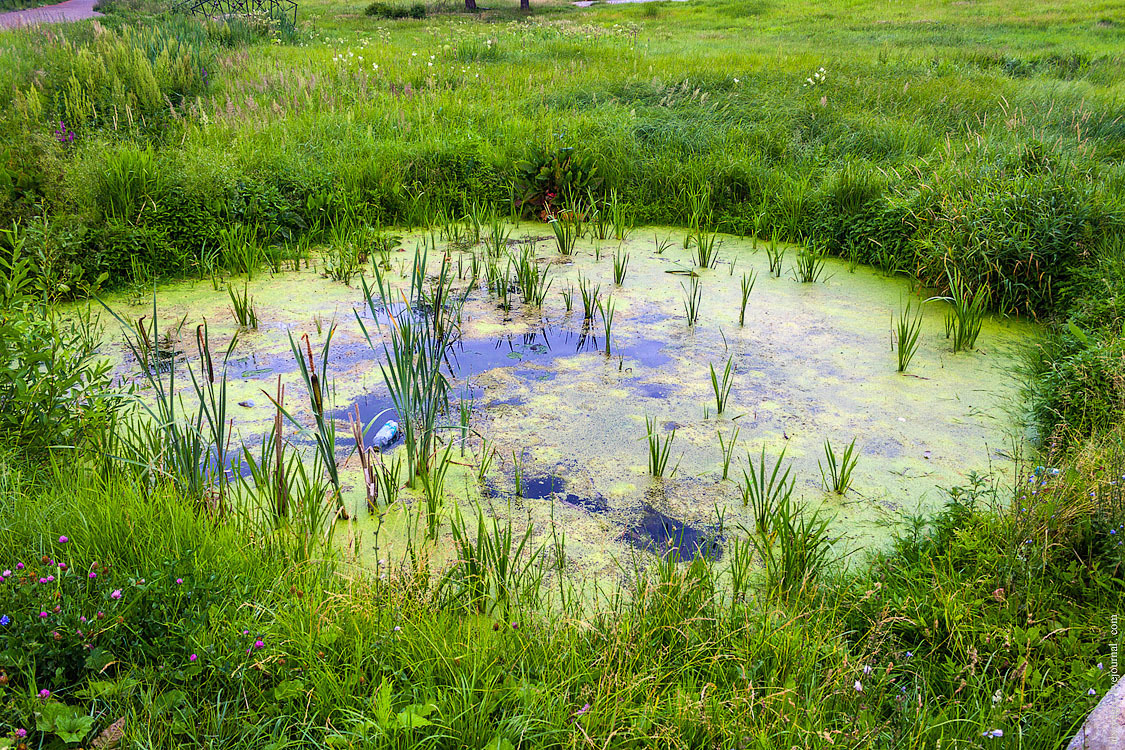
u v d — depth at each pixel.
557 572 3.26
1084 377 4.12
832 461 3.73
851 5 25.02
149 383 4.68
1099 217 5.97
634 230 7.77
